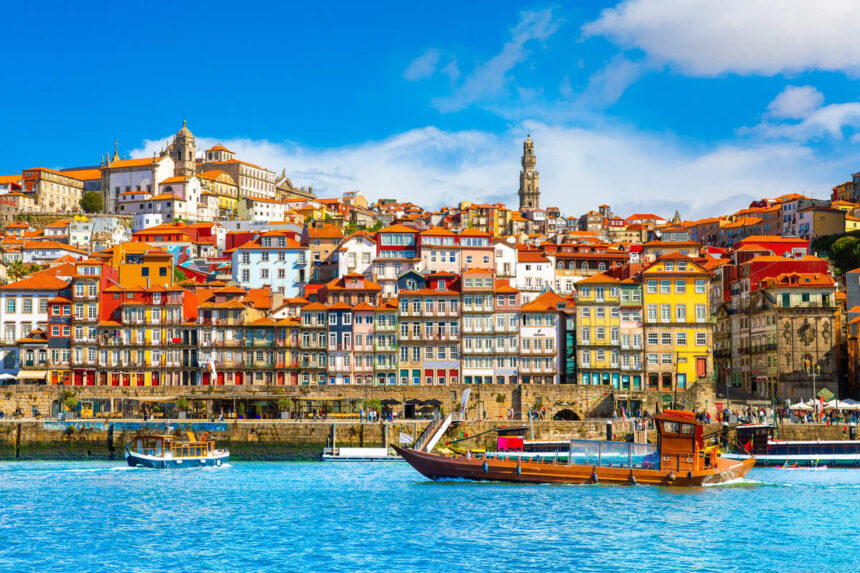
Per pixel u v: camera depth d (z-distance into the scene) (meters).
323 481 119.62
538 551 79.88
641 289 171.75
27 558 77.75
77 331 175.50
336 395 160.00
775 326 175.88
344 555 78.62
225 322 173.25
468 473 116.88
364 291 177.38
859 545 82.44
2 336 180.75
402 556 78.25
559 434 146.75
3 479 122.56
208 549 80.81
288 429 147.38
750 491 110.88
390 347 172.75
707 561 76.94
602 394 159.88
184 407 157.00
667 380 170.12
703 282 171.50
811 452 137.88
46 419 152.38
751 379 186.88
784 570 74.44
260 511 97.75
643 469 114.62
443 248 197.62
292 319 176.12
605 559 77.38
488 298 173.38
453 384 160.12
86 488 113.88
